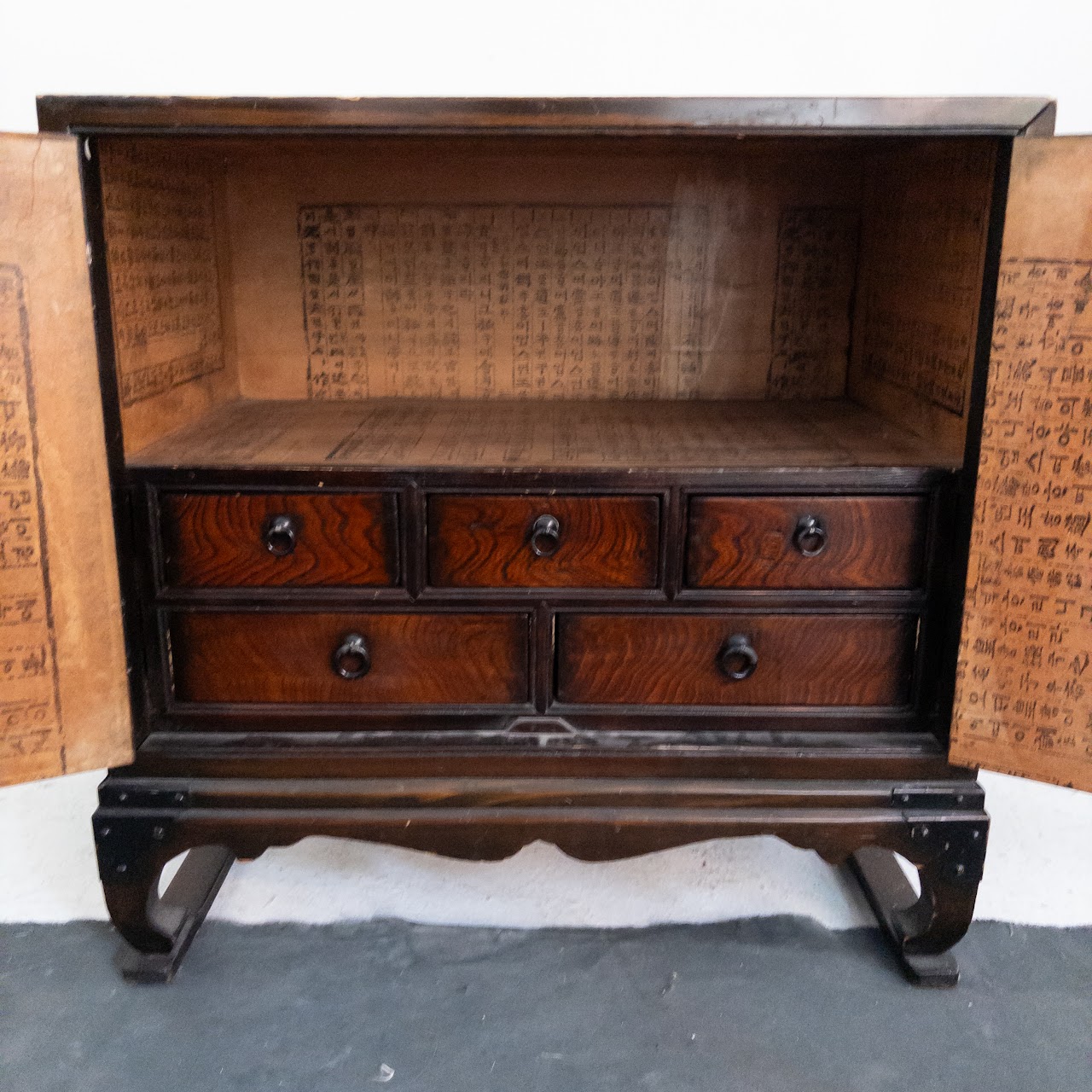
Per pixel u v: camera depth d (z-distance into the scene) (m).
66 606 1.07
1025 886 1.49
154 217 1.25
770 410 1.51
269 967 1.33
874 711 1.22
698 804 1.20
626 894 1.47
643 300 1.58
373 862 1.53
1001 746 1.13
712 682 1.21
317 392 1.60
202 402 1.45
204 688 1.21
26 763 1.09
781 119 1.02
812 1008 1.25
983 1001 1.27
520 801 1.20
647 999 1.27
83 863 1.52
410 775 1.21
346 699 1.22
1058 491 1.04
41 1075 1.14
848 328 1.59
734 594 1.18
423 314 1.58
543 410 1.51
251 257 1.55
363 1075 1.14
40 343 1.00
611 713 1.22
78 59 1.55
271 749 1.20
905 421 1.36
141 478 1.13
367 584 1.18
